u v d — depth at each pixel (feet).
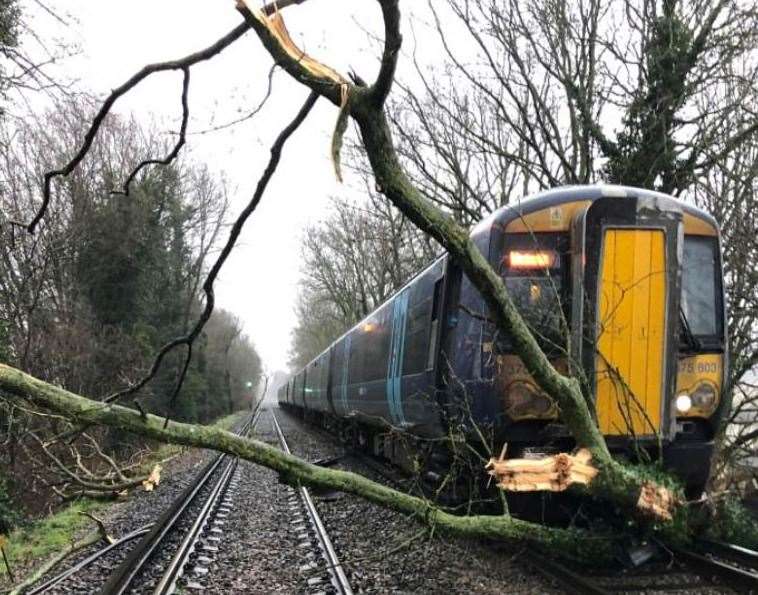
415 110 46.09
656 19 34.24
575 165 40.55
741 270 28.89
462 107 46.26
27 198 62.08
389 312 38.34
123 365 66.59
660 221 18.54
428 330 27.61
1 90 35.24
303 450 63.41
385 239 88.12
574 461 16.28
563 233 20.43
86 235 69.56
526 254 20.33
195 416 112.37
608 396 18.66
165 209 88.48
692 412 19.88
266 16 13.46
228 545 25.46
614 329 18.51
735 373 27.96
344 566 21.06
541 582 18.35
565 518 20.15
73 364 57.98
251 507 33.91
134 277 76.13
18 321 50.19
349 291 141.08
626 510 16.87
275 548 24.94
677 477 18.47
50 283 63.10
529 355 15.62
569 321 19.08
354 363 50.21
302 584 20.02
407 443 31.68
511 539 17.30
